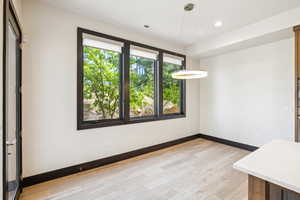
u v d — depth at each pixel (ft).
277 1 7.47
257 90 11.57
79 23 8.60
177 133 13.71
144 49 11.43
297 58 8.19
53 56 7.81
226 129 13.55
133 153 10.86
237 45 11.28
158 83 12.54
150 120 11.80
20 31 6.48
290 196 3.33
